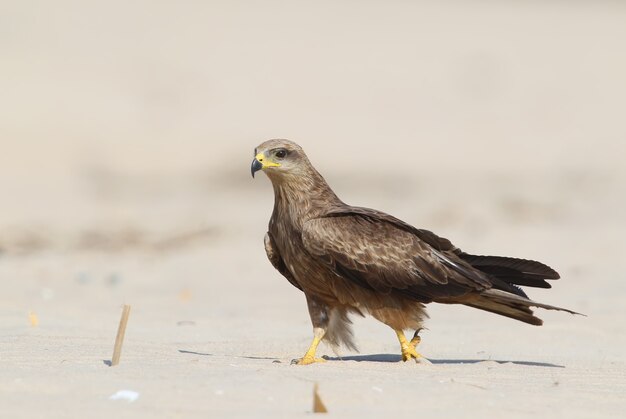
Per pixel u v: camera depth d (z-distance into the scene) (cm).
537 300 1373
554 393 718
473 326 1152
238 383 678
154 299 1373
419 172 3634
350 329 883
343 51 6272
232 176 3419
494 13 7825
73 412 600
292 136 4250
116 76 5053
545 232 2194
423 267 850
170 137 4034
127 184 3225
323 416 603
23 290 1445
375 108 4994
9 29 5634
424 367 809
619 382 788
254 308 1288
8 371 713
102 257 1850
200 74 5334
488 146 4256
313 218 862
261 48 6112
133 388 658
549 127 4778
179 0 7094
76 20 6072
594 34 7300
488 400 669
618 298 1368
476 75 5884
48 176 3294
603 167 3809
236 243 2061
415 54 6347
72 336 967
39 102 4341
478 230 2239
